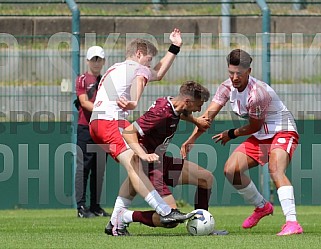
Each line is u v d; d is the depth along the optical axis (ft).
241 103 78.48
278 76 131.54
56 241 68.74
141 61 78.43
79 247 63.77
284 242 67.05
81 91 103.40
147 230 84.28
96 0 144.05
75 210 121.29
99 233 79.25
